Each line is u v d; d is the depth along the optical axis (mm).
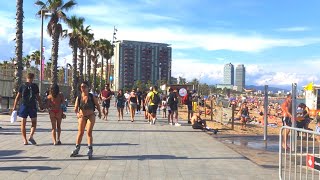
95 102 9703
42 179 7266
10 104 25625
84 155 9930
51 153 10109
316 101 32969
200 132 16688
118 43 112312
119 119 22375
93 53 69250
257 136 15930
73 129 16312
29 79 11492
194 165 9047
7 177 7359
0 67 28875
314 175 6500
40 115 24234
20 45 23234
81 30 43531
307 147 6766
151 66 116125
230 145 12906
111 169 8344
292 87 12258
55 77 33000
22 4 23141
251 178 7797
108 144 12211
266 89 14938
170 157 10047
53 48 32969
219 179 7652
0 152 10117
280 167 7605
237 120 27328
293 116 12211
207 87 107500
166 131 16750
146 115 23766
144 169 8445
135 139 13633
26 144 11547
